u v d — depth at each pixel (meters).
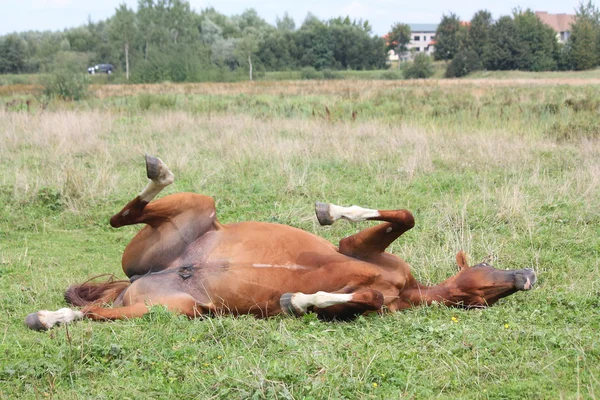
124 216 5.04
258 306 4.96
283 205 8.47
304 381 3.90
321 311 4.97
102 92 31.95
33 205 8.51
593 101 19.08
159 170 4.92
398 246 7.00
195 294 4.96
